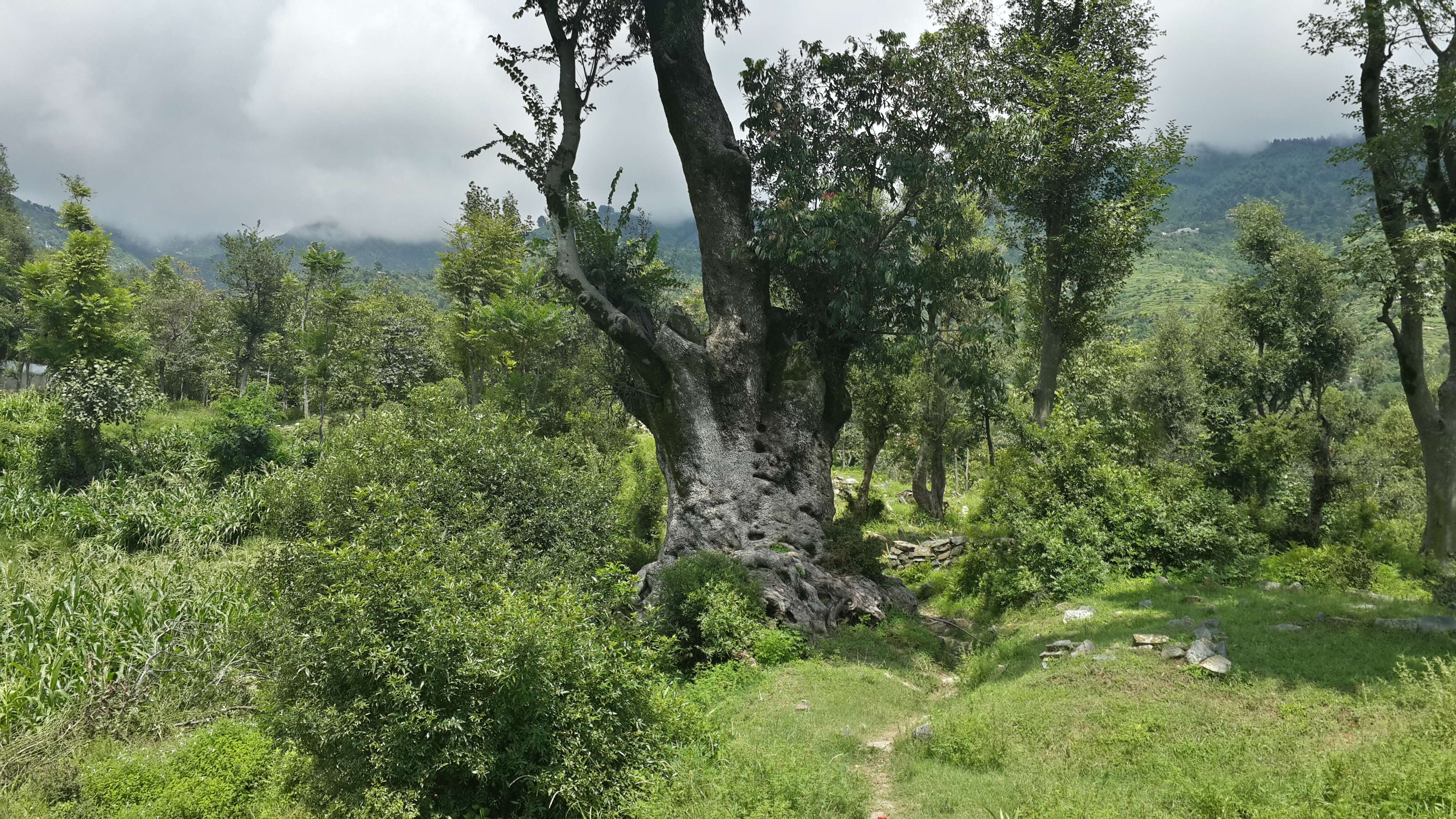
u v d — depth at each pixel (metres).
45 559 17.44
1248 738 6.80
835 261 16.67
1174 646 9.39
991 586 15.64
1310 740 6.63
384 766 6.49
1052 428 17.45
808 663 12.27
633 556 20.20
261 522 20.39
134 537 20.91
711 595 13.14
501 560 10.07
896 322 18.38
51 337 36.91
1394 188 16.39
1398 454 37.69
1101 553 15.00
